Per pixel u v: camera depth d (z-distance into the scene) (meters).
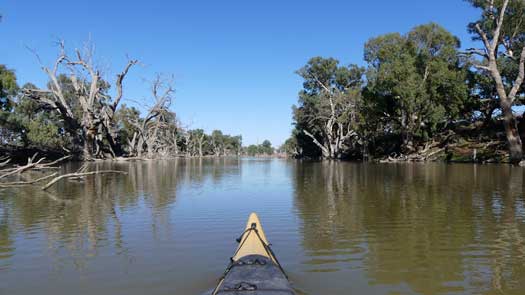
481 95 57.91
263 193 20.25
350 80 83.00
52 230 11.62
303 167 50.59
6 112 50.50
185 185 24.78
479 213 13.72
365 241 10.26
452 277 7.66
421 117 55.81
